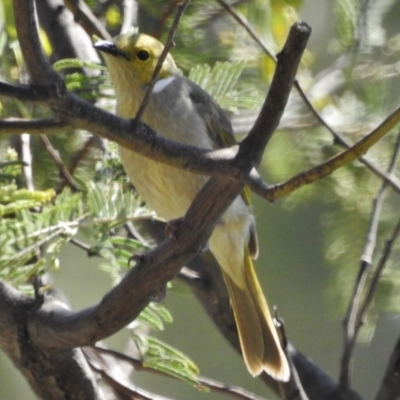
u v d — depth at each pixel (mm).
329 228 12031
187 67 11805
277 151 12156
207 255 10641
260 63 11953
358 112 12359
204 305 10758
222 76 10078
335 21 13703
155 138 6270
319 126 12000
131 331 8711
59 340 7805
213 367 15867
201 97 9781
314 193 12094
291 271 14883
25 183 9016
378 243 11781
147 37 9570
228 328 10719
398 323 16828
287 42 5941
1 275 7316
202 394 16406
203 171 6355
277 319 8453
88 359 9734
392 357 8273
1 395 13781
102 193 7930
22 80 9344
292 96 12203
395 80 13430
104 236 7953
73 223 7574
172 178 9141
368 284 11617
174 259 7254
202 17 11914
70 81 9391
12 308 7898
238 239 9945
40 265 7328
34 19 5758
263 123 6289
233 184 6836
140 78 9445
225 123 9891
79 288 14820
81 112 6078
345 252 11875
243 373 15969
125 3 11305
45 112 10117
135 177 9242
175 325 15836
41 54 5848
